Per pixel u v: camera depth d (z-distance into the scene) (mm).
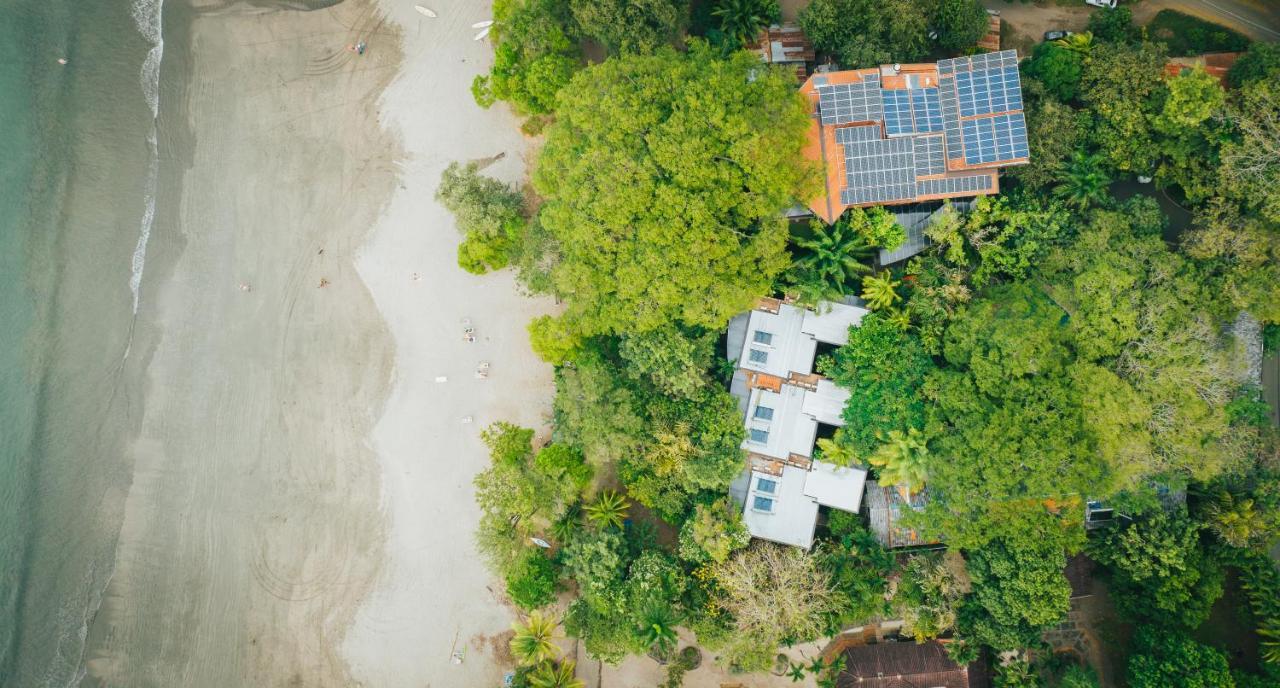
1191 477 38406
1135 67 38719
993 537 38531
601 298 38312
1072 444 36094
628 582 40125
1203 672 37938
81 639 45875
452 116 45938
